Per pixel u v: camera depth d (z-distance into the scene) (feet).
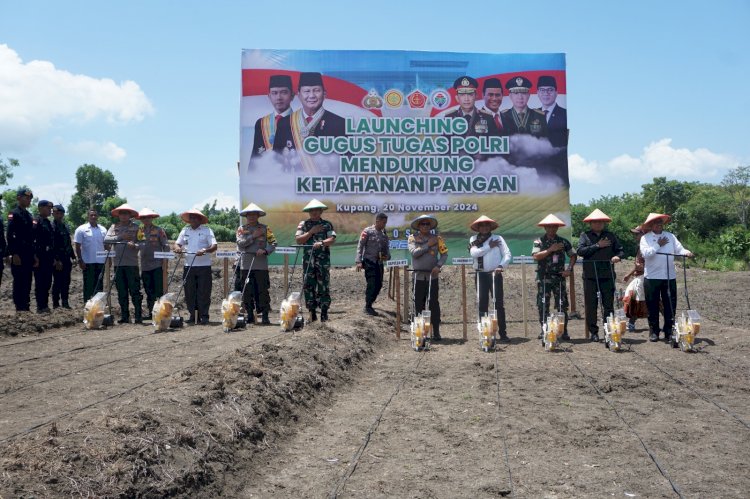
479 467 19.17
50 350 30.27
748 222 223.10
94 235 46.06
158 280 41.98
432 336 40.14
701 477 18.26
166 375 24.53
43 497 13.53
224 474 17.65
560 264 38.52
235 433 19.54
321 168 54.95
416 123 55.36
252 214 40.70
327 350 30.42
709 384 27.76
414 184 55.21
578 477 18.38
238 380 23.06
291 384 24.70
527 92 55.83
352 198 54.95
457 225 55.36
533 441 21.27
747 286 73.05
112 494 14.48
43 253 43.11
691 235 196.85
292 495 17.38
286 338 31.73
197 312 41.88
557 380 28.60
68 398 21.25
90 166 214.90
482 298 39.93
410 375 30.07
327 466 19.35
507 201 55.52
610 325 34.65
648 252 36.11
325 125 55.06
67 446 15.57
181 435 17.76
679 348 34.42
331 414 24.45
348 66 55.21
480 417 23.68
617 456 19.94
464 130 55.47
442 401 25.81
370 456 20.12
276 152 54.85
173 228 135.95
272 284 65.72
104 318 38.65
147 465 15.96
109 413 18.37
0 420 18.66
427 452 20.43
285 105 54.90
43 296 43.42
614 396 26.35
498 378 29.04
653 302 36.58
